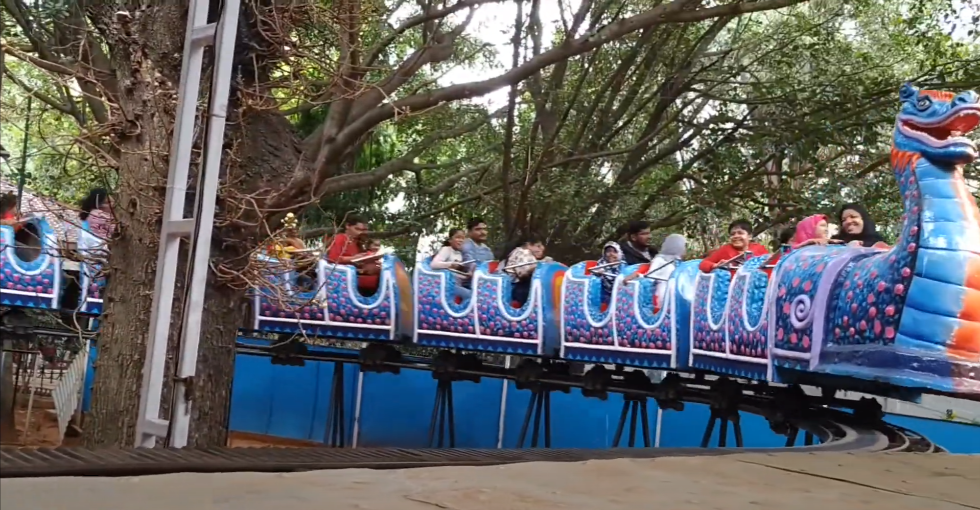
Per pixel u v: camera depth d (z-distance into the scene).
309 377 17.80
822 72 17.42
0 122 9.73
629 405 13.98
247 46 7.75
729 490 3.98
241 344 16.31
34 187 13.46
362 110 11.12
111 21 8.18
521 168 20.72
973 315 7.10
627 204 19.47
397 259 12.71
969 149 7.40
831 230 16.44
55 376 17.38
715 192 18.02
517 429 15.76
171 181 5.38
